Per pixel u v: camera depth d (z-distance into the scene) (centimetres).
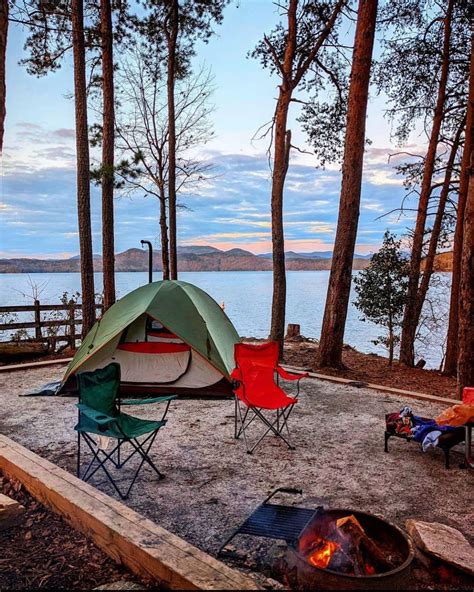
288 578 230
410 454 420
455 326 1014
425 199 1124
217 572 206
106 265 1056
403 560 220
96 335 621
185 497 327
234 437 457
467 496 338
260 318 2381
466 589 232
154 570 217
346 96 1103
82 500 274
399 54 1080
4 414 523
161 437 455
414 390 750
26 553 247
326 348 880
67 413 528
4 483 330
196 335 598
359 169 845
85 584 221
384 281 970
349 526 225
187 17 1293
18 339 971
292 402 445
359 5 827
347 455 416
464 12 987
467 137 1000
